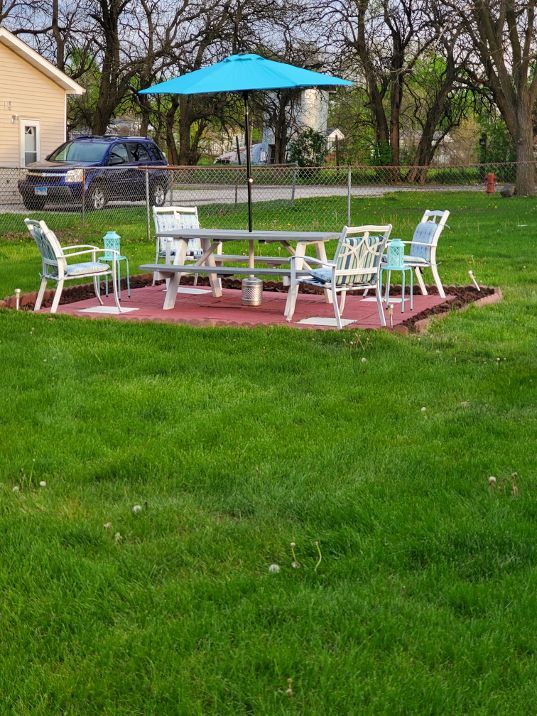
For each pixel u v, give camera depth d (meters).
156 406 9.86
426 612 5.96
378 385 10.54
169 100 64.44
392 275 17.23
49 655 5.55
